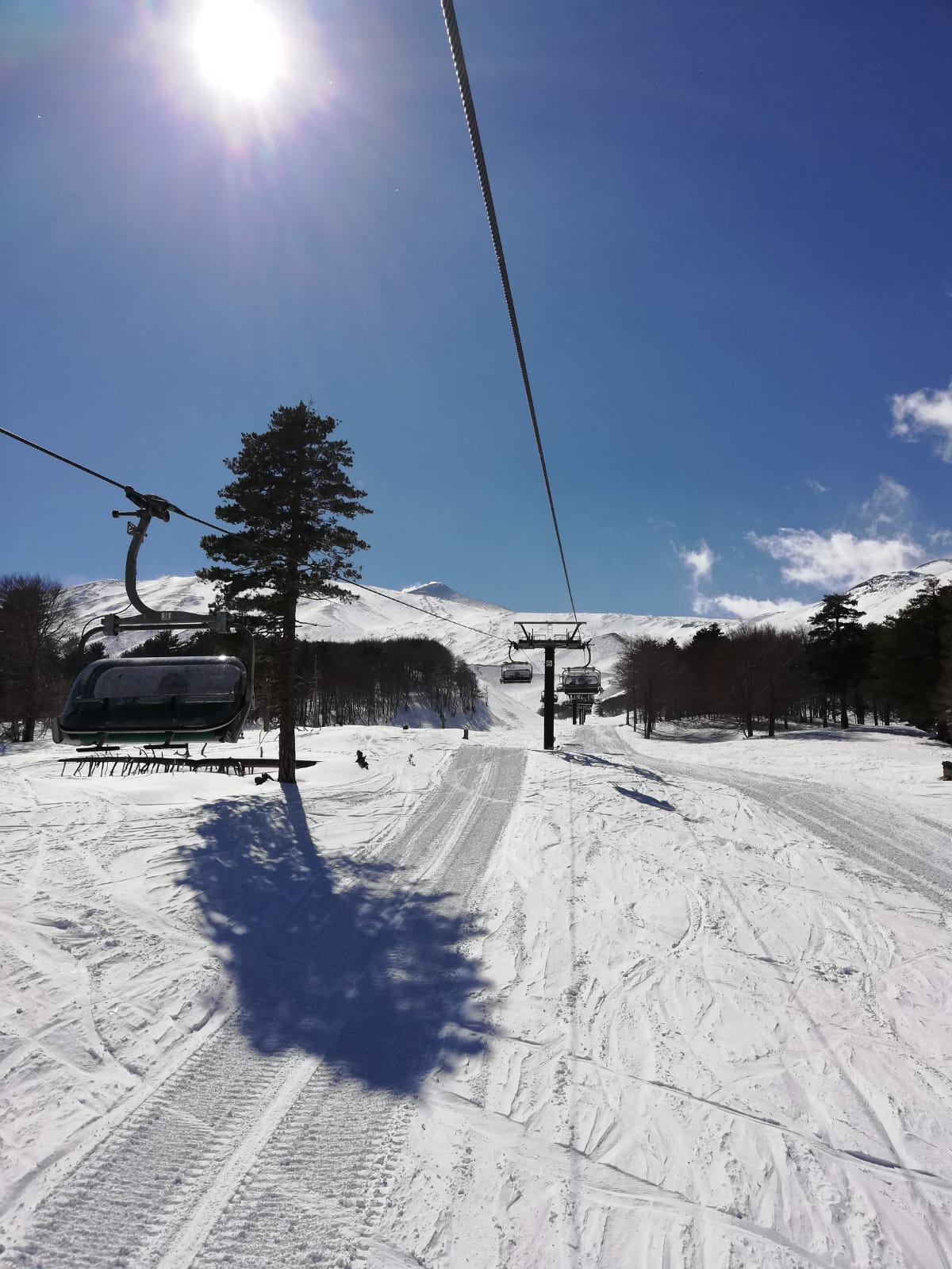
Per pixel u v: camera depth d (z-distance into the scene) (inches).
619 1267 201.2
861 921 529.3
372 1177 239.8
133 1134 260.2
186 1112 276.2
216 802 846.5
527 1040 339.3
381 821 838.5
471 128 123.9
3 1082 284.0
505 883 606.5
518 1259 203.8
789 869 674.2
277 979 407.5
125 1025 338.3
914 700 2010.3
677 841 768.9
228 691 394.3
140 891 520.1
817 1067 319.6
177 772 1081.4
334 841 739.4
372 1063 316.8
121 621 362.6
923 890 618.2
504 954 448.1
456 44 106.8
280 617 1002.7
